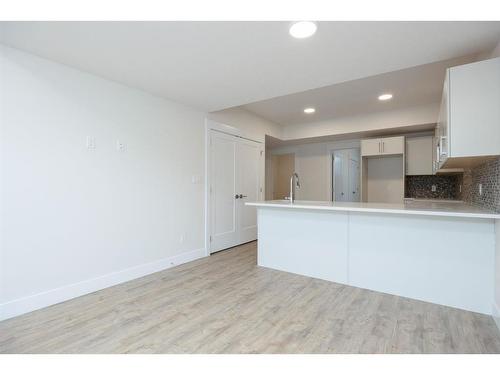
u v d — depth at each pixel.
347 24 1.83
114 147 2.83
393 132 4.97
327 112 4.78
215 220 4.18
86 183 2.60
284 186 6.93
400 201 5.27
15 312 2.14
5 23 1.79
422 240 2.45
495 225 2.13
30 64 2.22
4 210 2.09
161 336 1.87
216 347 1.74
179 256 3.56
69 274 2.48
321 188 6.18
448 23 1.81
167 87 3.00
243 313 2.20
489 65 1.97
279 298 2.50
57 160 2.39
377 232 2.68
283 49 2.16
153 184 3.24
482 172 2.65
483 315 2.15
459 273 2.28
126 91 2.94
